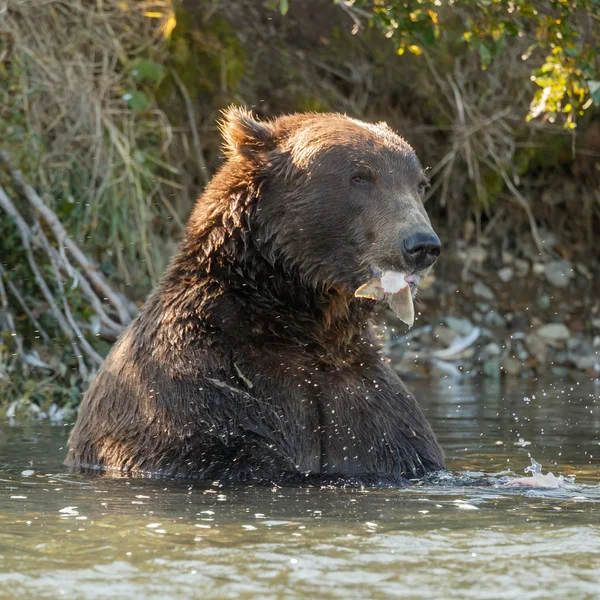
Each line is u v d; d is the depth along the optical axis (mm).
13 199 16203
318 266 9031
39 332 15672
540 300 22531
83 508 7172
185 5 20281
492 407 14992
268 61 20984
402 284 8602
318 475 8617
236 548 5922
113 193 17766
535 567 5578
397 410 9273
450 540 6156
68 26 18312
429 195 23062
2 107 16828
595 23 13008
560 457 10531
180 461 8617
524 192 23906
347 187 8938
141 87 19281
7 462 9680
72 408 14562
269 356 8977
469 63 21953
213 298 8992
